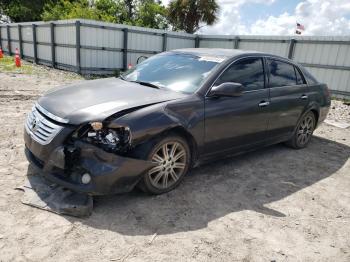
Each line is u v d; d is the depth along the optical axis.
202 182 4.10
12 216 2.97
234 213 3.43
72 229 2.88
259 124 4.62
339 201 3.96
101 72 16.25
